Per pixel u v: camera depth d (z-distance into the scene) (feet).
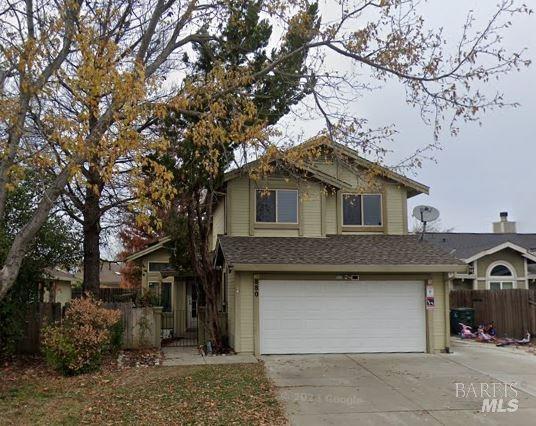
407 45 36.65
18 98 32.42
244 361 47.70
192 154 42.75
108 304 55.77
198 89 36.01
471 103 36.35
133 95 28.17
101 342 43.04
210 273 54.65
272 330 52.13
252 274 52.47
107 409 30.71
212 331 54.03
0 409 30.42
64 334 41.98
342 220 60.08
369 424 28.58
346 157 51.08
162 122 41.75
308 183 57.11
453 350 54.90
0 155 29.86
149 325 56.39
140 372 42.14
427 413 30.68
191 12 38.01
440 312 54.08
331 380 39.29
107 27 37.88
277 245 55.21
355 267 51.19
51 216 54.65
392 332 53.42
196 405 31.65
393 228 60.70
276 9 40.22
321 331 52.70
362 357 50.21
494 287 79.15
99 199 57.82
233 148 43.14
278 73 41.42
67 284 108.17
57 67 31.12
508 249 79.56
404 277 53.98
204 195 58.23
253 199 57.93
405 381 39.11
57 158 29.45
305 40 40.42
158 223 32.19
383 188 57.67
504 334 64.44
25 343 52.16
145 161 29.94
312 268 50.57
